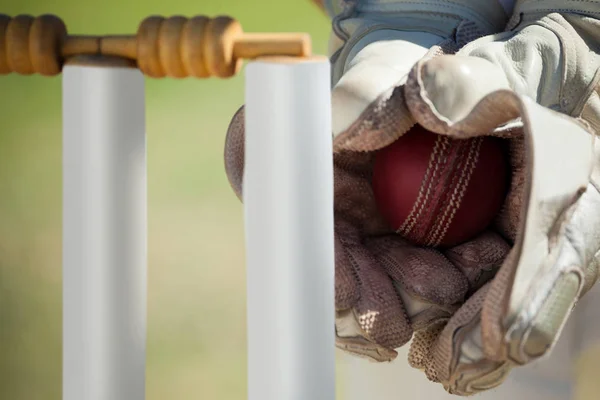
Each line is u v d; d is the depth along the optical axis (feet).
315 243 2.81
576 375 3.80
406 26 3.55
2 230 6.99
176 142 7.89
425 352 3.25
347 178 3.37
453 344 3.03
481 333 2.93
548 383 3.84
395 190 3.27
